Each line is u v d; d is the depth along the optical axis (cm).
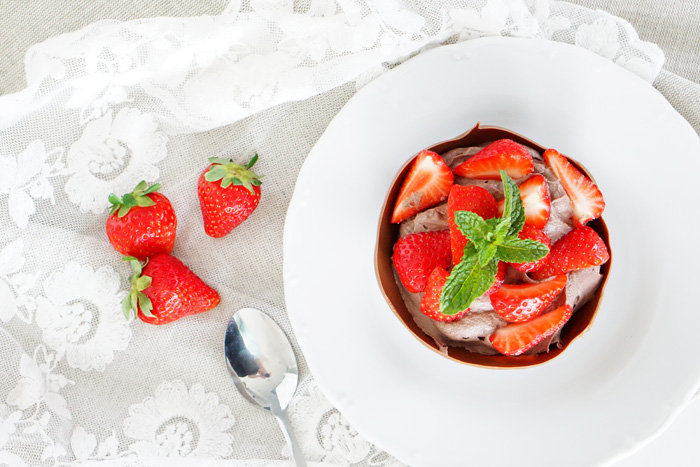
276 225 53
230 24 50
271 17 50
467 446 51
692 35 52
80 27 52
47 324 52
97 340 52
